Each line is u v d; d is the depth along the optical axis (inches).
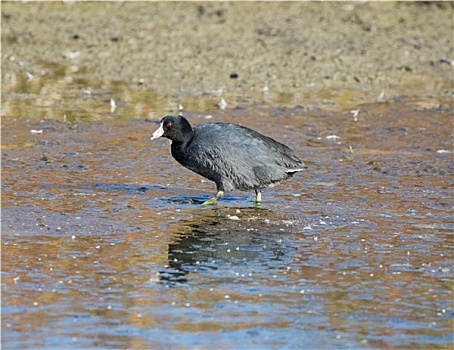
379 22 1202.6
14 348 358.3
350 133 775.1
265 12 1227.9
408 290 426.0
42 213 538.6
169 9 1230.9
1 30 1132.5
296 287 427.5
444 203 579.2
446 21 1221.1
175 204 571.5
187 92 918.4
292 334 375.6
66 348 359.6
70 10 1217.4
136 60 1040.2
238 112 839.1
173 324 384.2
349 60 1051.9
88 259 460.8
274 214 551.5
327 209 563.2
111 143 730.8
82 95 894.4
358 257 471.5
